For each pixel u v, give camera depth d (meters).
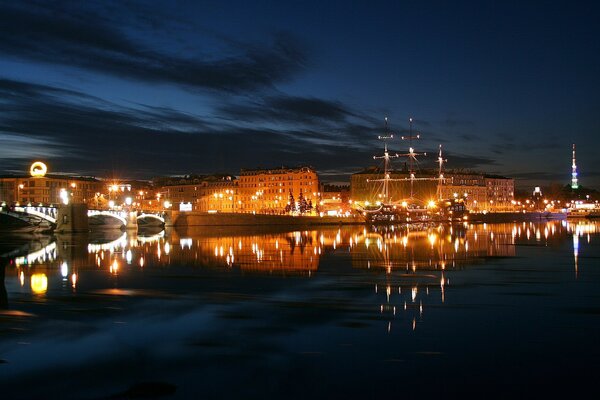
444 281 45.62
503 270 52.81
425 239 105.19
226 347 25.61
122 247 90.00
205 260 65.81
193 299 37.72
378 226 182.50
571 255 68.19
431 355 24.23
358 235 123.44
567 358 23.77
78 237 123.88
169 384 21.12
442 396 19.92
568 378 21.50
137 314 32.81
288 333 27.95
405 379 21.48
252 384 21.05
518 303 35.38
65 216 140.12
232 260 65.44
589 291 39.94
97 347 25.75
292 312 32.97
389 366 22.88
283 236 121.31
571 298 37.12
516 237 109.25
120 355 24.55
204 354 24.59
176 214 168.75
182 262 63.44
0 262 63.41
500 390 20.39
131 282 46.47
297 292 40.41
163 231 151.88
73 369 22.75
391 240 103.06
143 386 20.92
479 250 77.00
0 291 41.81
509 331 28.11
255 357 24.09
